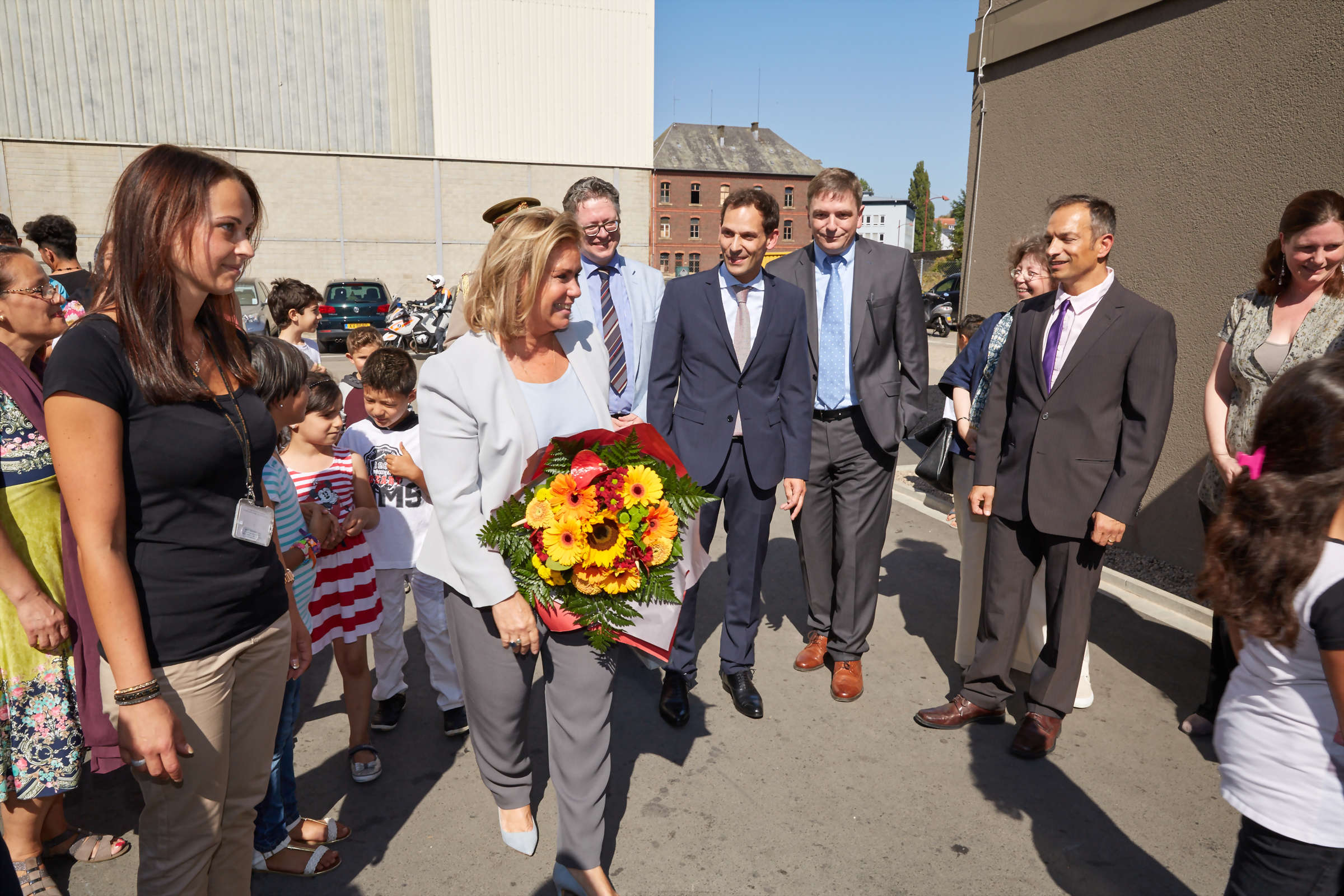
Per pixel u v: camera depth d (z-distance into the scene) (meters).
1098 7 5.05
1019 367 3.04
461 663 2.18
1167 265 4.79
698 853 2.52
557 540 2.01
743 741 3.16
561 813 2.21
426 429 2.05
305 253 25.05
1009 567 3.10
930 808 2.75
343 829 2.59
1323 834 1.50
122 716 1.53
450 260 26.39
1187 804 2.77
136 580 1.58
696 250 68.75
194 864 1.74
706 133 69.81
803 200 70.88
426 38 24.92
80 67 22.20
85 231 22.89
